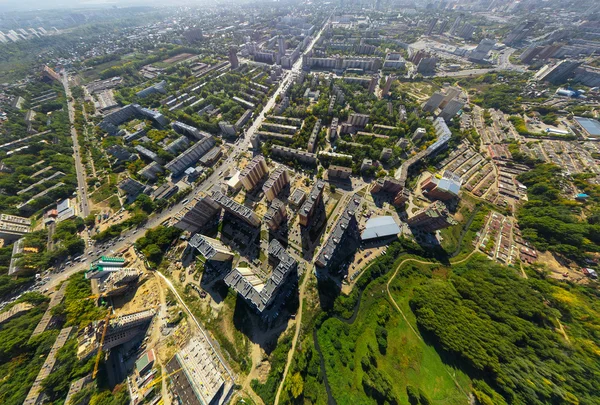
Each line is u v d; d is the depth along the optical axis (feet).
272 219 456.04
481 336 348.59
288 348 378.53
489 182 583.99
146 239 482.28
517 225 506.48
